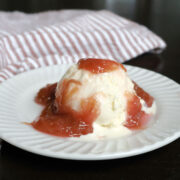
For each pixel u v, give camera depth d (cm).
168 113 46
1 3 102
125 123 45
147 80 52
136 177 38
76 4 104
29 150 39
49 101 49
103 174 39
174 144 42
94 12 73
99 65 46
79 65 46
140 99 48
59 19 73
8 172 39
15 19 74
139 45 63
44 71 55
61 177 38
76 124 44
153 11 97
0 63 59
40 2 105
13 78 52
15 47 62
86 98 45
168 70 59
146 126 44
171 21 86
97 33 64
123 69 47
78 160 40
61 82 47
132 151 39
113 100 45
